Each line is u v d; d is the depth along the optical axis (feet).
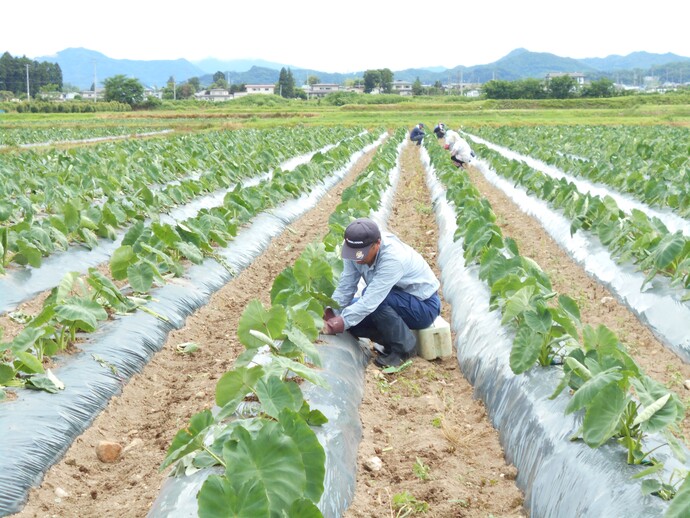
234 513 11.27
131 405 21.44
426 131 146.41
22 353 18.62
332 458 16.01
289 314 19.03
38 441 17.57
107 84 336.49
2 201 33.96
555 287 32.83
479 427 19.75
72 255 33.14
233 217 39.65
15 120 212.23
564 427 16.02
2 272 27.96
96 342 22.94
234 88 623.77
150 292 27.86
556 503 14.69
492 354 21.70
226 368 23.70
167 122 195.83
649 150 67.82
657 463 13.39
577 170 59.62
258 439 12.55
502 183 63.21
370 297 21.58
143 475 17.60
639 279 29.63
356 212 36.40
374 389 21.44
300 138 99.30
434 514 15.71
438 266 37.78
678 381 22.27
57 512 16.29
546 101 266.36
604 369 15.48
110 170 52.06
